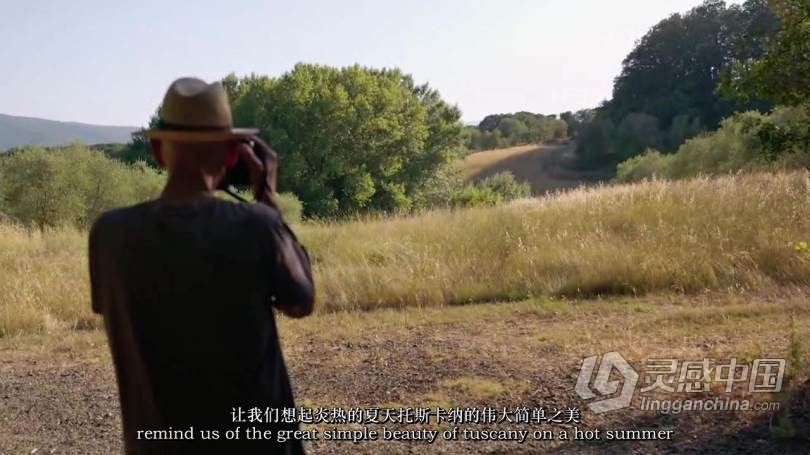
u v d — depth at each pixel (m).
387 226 12.49
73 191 21.83
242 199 2.11
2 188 21.77
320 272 9.19
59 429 4.89
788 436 3.89
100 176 22.81
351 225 13.53
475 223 11.18
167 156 1.99
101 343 7.25
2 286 9.27
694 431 4.10
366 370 5.72
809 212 9.34
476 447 4.13
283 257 1.98
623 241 9.25
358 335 6.89
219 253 1.91
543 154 83.06
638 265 8.14
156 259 1.91
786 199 10.03
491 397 4.88
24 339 7.57
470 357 5.85
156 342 1.94
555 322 6.93
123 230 1.94
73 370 6.35
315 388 5.34
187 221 1.92
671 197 10.90
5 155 22.77
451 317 7.43
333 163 45.88
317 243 11.65
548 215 10.95
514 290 8.27
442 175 53.31
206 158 1.97
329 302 8.25
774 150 5.58
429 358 5.93
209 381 1.95
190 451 1.96
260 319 1.97
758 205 9.85
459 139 54.56
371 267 9.20
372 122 47.84
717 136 27.11
